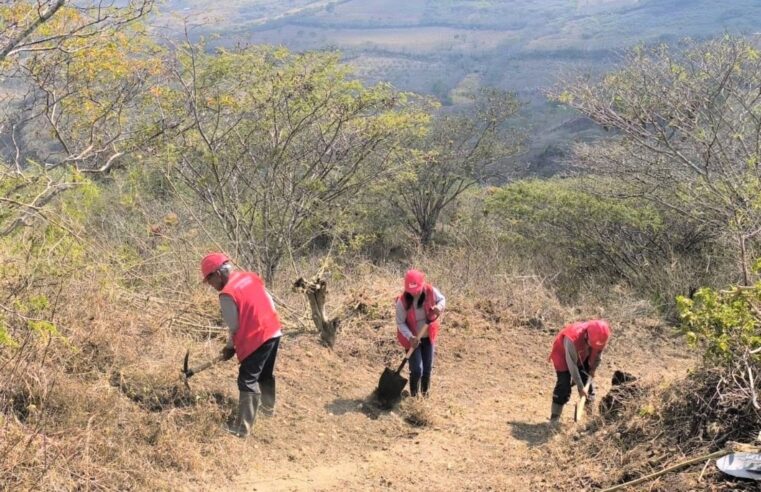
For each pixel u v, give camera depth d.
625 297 12.88
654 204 15.16
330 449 6.20
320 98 12.41
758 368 4.96
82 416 5.27
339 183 13.55
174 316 7.60
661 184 14.52
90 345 6.16
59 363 5.75
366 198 17.72
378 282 11.27
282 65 12.45
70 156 8.64
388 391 7.16
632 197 15.30
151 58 10.14
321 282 8.43
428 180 21.64
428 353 7.54
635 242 15.36
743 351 4.97
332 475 5.62
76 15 7.57
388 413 7.10
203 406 6.02
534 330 10.73
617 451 5.18
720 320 5.10
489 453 6.23
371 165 14.70
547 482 5.19
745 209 11.80
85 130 10.05
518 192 17.00
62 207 6.17
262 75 12.15
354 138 13.16
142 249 9.12
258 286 6.07
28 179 6.34
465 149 22.91
